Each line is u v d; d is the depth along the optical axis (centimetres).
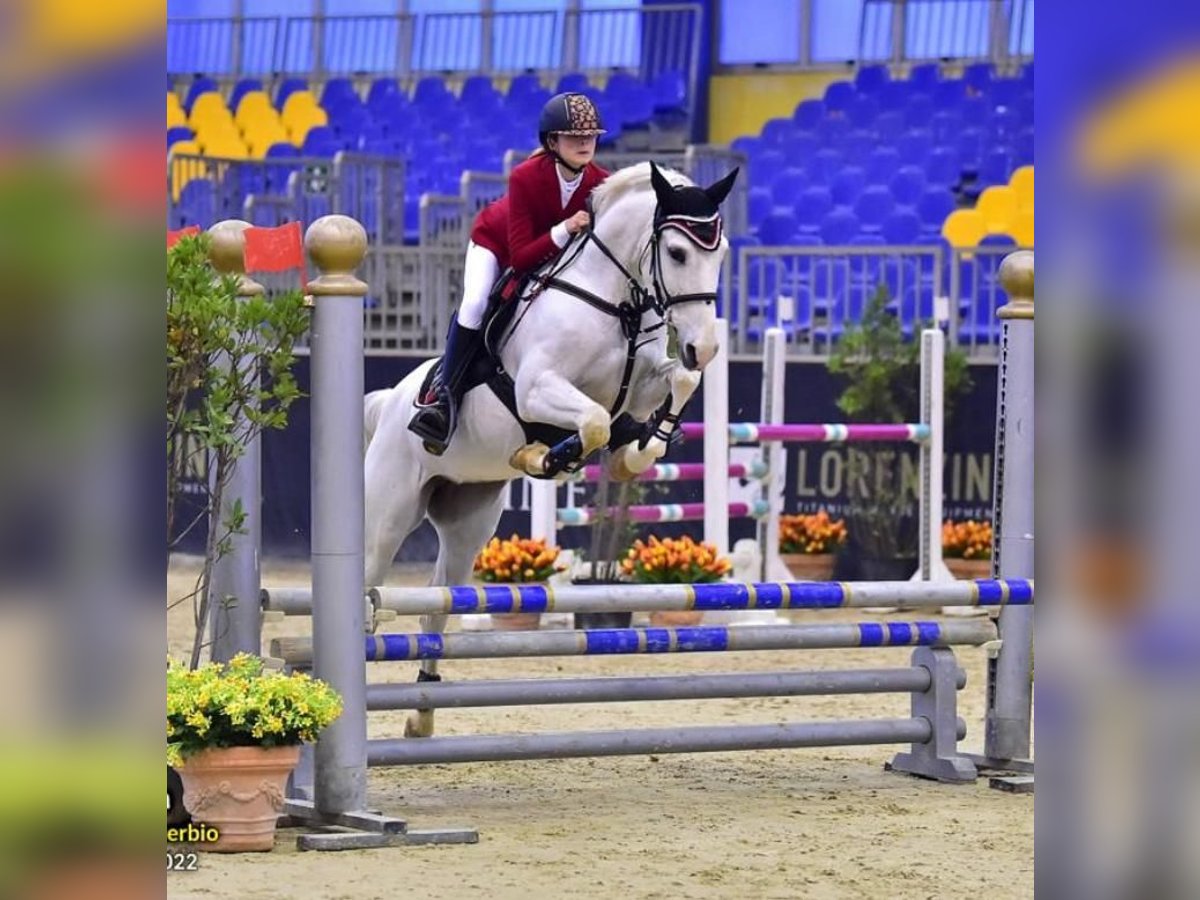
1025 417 1091
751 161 2977
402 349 2611
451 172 3112
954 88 2912
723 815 943
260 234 906
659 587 980
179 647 1652
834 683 1043
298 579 2256
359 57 3247
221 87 3288
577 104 1004
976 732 1327
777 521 1991
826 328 2561
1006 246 2631
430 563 2481
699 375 976
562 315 995
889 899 721
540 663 1700
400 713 1371
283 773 819
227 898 697
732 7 3028
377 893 715
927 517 2016
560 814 943
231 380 848
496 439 1042
